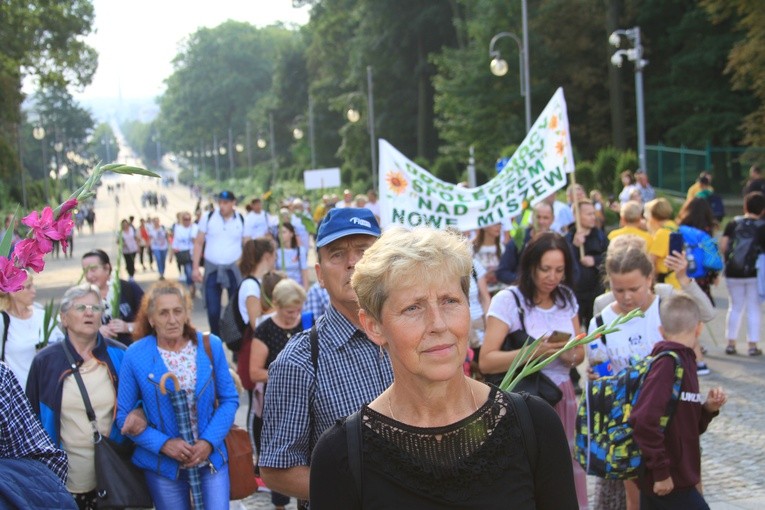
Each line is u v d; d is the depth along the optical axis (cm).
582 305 945
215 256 1273
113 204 11944
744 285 1053
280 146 9706
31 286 580
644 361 455
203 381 505
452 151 4428
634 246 507
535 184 915
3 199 3553
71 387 504
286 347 333
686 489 446
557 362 517
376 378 323
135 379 502
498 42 4097
